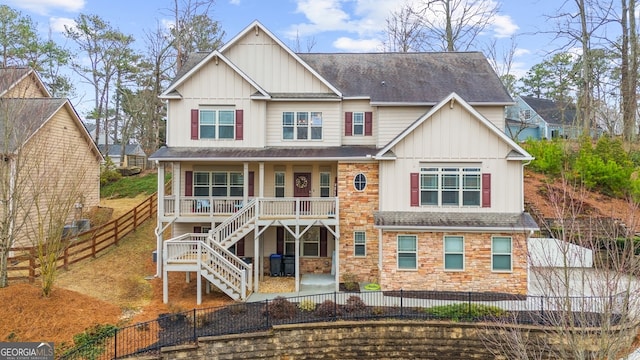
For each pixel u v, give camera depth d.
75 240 18.03
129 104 41.44
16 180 14.37
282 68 19.33
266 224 16.58
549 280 9.66
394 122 18.88
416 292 15.31
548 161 25.84
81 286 15.27
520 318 12.76
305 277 18.31
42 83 25.34
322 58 22.20
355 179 17.48
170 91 18.61
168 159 17.31
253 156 17.56
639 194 21.69
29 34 32.19
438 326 12.66
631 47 30.55
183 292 15.90
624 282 12.48
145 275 17.36
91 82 41.31
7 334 11.67
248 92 18.70
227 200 18.22
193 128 18.67
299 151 18.41
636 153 28.03
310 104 19.28
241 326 12.68
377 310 13.33
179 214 17.83
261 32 19.34
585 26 30.27
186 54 35.69
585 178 23.66
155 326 12.80
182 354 11.57
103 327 12.39
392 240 15.77
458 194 16.20
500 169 16.06
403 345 12.73
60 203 14.71
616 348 9.33
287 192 19.52
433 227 15.35
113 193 30.12
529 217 15.73
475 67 21.20
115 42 41.28
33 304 12.81
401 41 37.59
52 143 21.25
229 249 19.33
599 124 39.72
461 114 16.14
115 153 47.00
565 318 9.85
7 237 14.12
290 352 12.42
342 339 12.66
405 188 16.33
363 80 20.28
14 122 15.09
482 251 15.60
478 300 14.99
